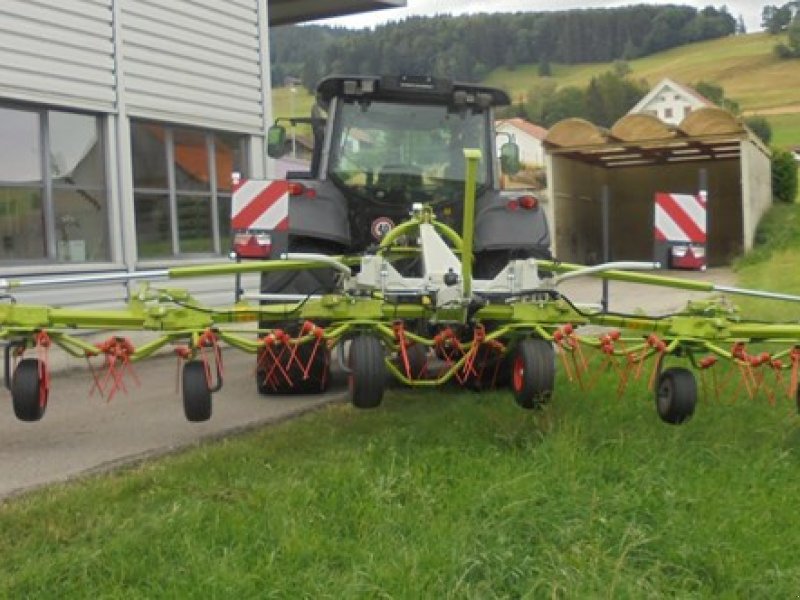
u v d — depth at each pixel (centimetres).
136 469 523
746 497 448
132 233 1034
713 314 545
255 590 356
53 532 411
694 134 1933
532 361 514
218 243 1171
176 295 532
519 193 760
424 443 534
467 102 771
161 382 838
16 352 523
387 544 390
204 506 431
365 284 550
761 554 390
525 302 532
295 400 720
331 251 757
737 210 2223
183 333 514
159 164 1088
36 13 925
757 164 2152
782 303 1170
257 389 754
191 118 1112
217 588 351
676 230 600
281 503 430
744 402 624
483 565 371
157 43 1066
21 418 527
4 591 354
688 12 10244
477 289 564
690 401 523
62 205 966
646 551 388
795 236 2088
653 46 9994
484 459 494
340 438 562
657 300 1384
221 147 1178
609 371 694
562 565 372
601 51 9244
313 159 823
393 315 526
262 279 716
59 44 950
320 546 388
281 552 383
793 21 9494
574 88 6881
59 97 949
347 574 365
